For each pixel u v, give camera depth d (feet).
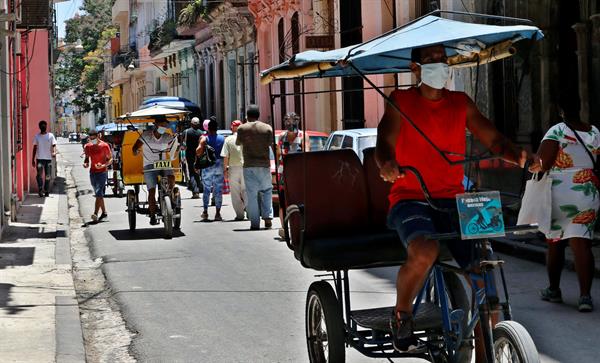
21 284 60.85
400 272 30.35
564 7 90.22
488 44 35.83
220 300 54.60
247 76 214.07
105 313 52.80
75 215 112.47
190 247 77.87
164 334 46.39
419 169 31.24
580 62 84.23
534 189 49.14
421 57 31.50
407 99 31.32
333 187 37.60
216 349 42.98
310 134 105.70
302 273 63.62
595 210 48.70
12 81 110.22
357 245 35.12
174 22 274.57
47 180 135.74
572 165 48.42
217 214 98.78
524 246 68.39
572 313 48.80
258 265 67.36
